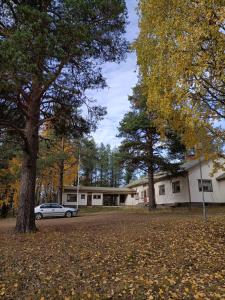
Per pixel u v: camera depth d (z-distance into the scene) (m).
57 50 10.80
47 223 21.38
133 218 21.08
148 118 26.97
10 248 10.78
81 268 7.96
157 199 40.25
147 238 11.68
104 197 55.41
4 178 36.62
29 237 13.10
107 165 85.00
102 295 6.00
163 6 9.67
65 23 10.91
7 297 6.01
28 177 15.17
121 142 29.89
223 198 33.28
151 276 7.16
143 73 10.91
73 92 15.66
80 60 14.18
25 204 14.91
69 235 13.37
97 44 14.34
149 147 28.98
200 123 9.53
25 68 9.88
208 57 8.28
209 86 8.85
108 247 10.41
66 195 50.66
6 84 10.22
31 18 10.38
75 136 18.03
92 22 12.88
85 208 45.19
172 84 8.91
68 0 10.98
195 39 8.27
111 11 12.63
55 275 7.38
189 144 11.77
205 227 13.34
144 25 10.67
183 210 28.14
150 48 10.38
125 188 55.09
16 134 16.55
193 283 6.47
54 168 40.62
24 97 15.45
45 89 15.16
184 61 8.38
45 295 6.05
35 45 10.09
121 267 8.03
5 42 9.70
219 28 8.12
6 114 15.63
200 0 8.16
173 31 8.96
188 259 8.51
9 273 7.58
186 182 33.34
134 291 6.17
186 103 8.80
